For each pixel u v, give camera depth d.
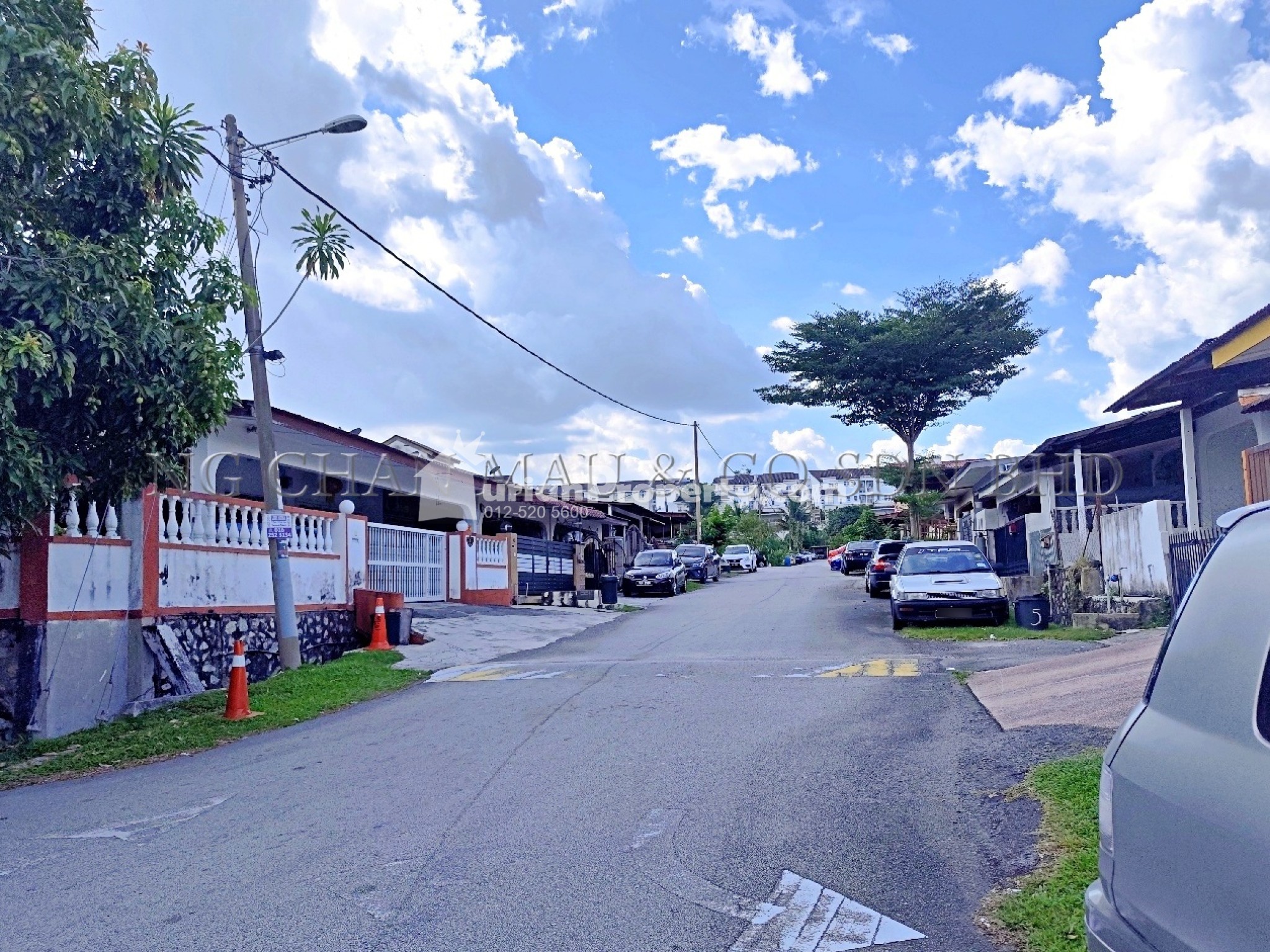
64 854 5.82
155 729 9.89
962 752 7.21
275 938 4.36
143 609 11.22
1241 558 2.87
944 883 4.79
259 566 13.65
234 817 6.45
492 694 11.04
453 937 4.32
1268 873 2.22
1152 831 2.65
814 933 4.28
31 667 9.91
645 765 7.26
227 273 10.11
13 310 8.02
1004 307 37.09
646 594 31.38
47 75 7.87
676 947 4.18
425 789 6.87
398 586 20.41
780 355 38.03
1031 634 14.88
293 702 10.99
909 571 17.55
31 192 8.48
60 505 9.98
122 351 8.52
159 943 4.36
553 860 5.27
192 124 9.37
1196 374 13.53
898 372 36.34
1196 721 2.70
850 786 6.50
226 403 10.09
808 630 17.08
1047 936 4.04
